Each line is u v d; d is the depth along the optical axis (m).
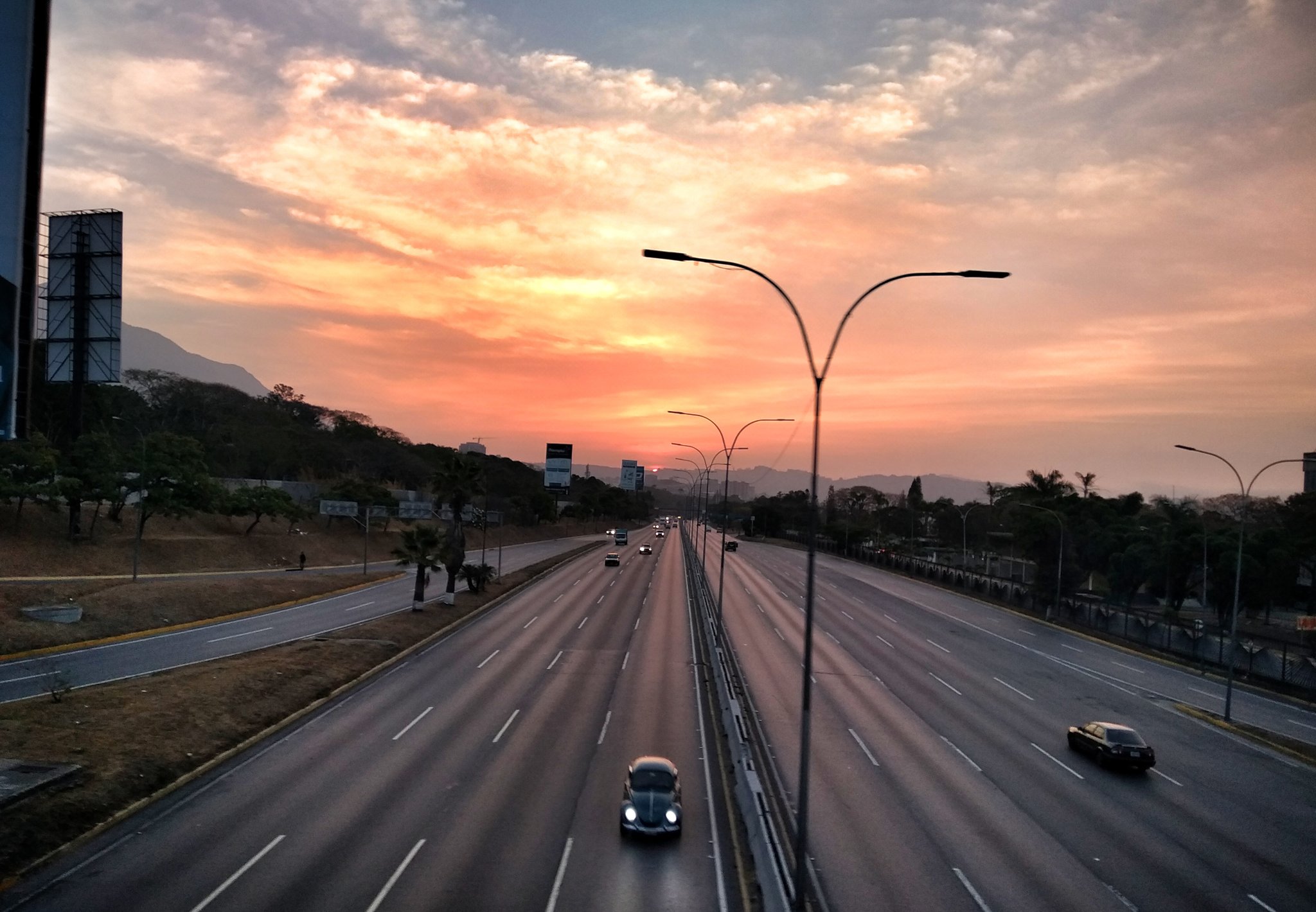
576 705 35.50
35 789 21.11
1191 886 19.38
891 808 24.12
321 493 108.75
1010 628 66.44
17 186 28.81
